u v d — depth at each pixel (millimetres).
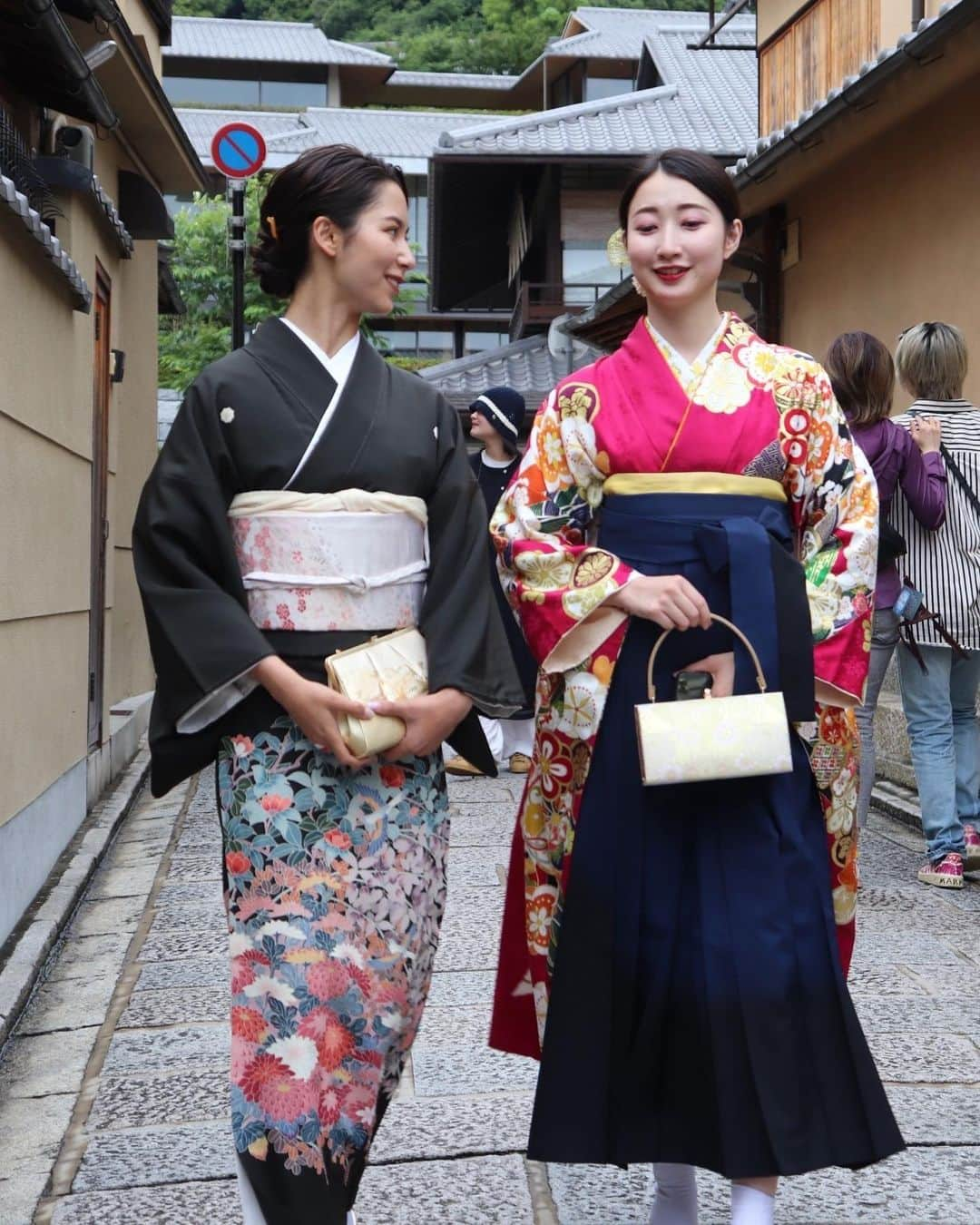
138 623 9695
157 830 6367
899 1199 2684
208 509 2219
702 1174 2850
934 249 8086
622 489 2436
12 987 3893
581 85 37562
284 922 2205
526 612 2486
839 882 2570
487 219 23031
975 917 4688
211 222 23469
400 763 2301
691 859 2330
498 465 6961
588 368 2555
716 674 2373
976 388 7566
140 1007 3844
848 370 4926
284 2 57250
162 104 7996
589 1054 2311
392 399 2318
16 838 4617
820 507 2496
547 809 2527
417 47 51906
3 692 4449
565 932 2379
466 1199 2662
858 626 2492
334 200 2260
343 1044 2236
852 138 8133
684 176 2424
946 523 5039
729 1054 2219
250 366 2270
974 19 6113
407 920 2295
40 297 5152
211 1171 2811
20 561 4762
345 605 2246
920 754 5180
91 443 6465
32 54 5324
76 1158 2928
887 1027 3602
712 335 2479
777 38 11742
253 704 2254
